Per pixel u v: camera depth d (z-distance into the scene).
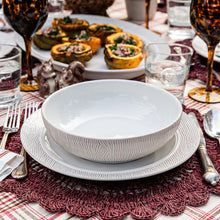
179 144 0.58
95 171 0.51
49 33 1.10
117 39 1.09
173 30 1.32
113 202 0.51
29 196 0.52
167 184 0.55
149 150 0.52
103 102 0.70
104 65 1.02
